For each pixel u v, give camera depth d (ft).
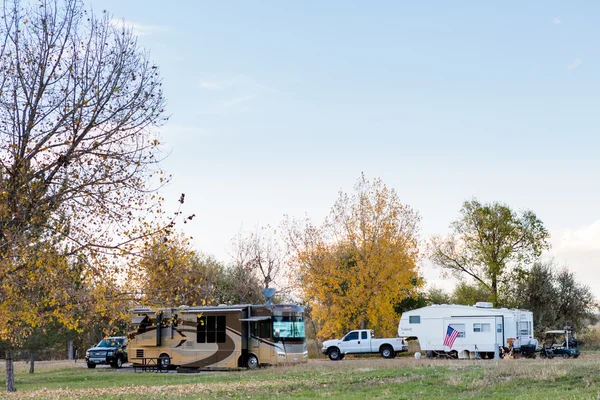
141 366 119.14
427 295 202.08
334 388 69.87
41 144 59.36
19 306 56.65
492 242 187.32
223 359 112.78
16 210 56.80
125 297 60.75
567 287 185.88
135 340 119.96
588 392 55.67
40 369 147.13
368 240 153.28
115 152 61.16
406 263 150.82
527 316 135.44
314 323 164.04
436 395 60.75
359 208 155.74
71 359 202.08
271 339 111.86
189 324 116.16
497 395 58.29
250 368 112.27
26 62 61.16
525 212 188.34
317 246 155.63
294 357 111.55
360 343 138.21
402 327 136.46
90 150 60.70
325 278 151.23
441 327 132.05
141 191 61.46
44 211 57.57
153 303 61.16
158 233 61.00
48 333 104.22
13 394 73.00
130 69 64.18
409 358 129.80
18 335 62.13
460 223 191.11
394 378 77.15
